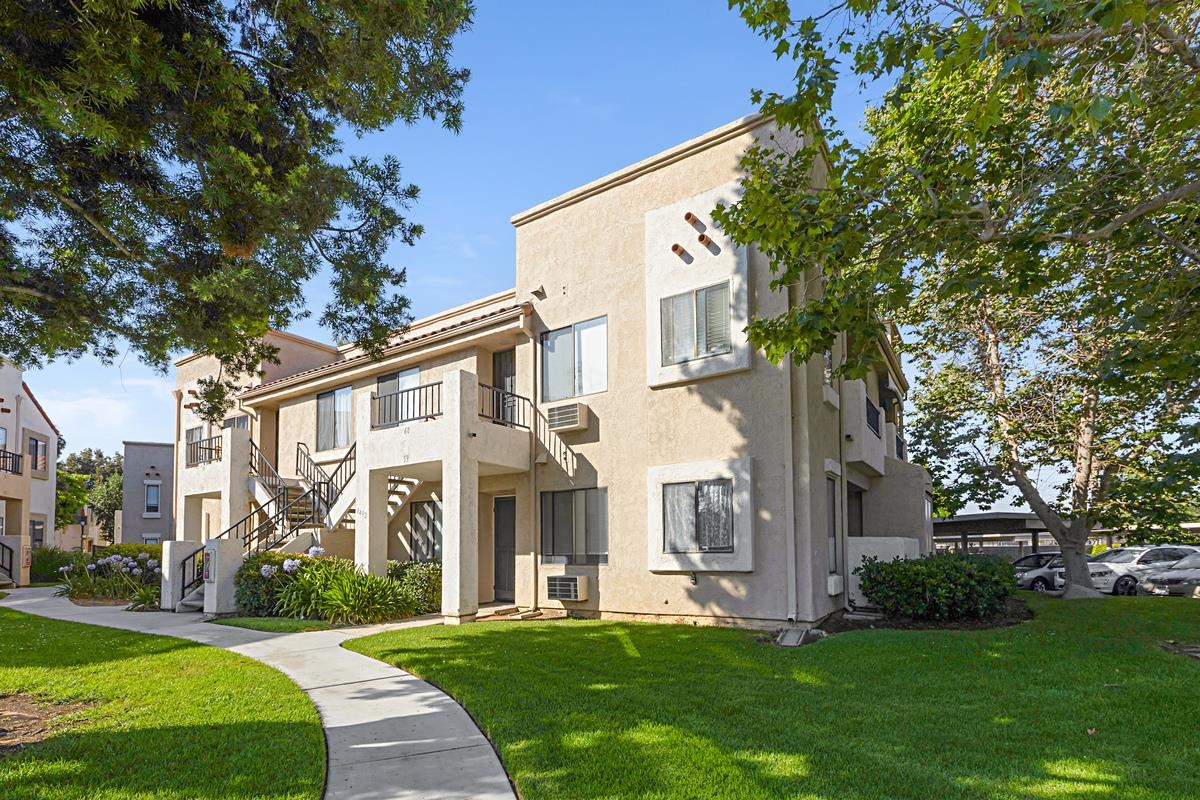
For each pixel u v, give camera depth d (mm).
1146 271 9914
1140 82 8070
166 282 10312
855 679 8062
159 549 21859
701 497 12445
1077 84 7105
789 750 5707
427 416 13961
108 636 11898
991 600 11914
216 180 8109
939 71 6750
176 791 4973
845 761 5469
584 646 10195
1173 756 5590
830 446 13492
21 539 25406
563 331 14977
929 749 5770
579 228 14992
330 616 13062
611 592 13469
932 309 17938
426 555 17734
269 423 22453
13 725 6672
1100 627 10898
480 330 15828
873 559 12914
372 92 8461
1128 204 8695
